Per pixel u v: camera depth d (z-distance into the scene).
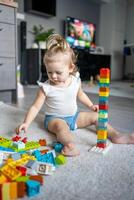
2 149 0.72
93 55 4.56
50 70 0.88
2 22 1.58
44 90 0.93
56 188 0.54
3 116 1.21
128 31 5.68
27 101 1.77
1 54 1.61
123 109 1.60
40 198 0.50
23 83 3.45
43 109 1.37
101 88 0.76
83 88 2.99
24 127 0.85
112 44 5.20
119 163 0.68
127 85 3.66
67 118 0.97
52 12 3.94
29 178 0.54
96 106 1.00
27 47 3.78
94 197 0.51
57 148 0.76
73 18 4.39
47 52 0.87
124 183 0.57
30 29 3.80
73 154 0.71
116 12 5.13
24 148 0.75
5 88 1.67
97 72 4.68
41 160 0.66
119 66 5.52
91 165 0.66
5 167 0.59
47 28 4.09
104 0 4.95
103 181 0.57
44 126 1.04
